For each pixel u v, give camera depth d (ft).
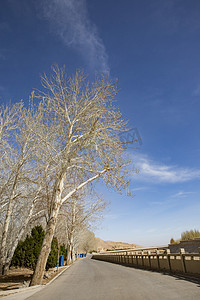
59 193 41.24
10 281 45.09
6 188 56.34
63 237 129.70
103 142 42.45
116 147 42.14
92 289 27.99
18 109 53.72
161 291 22.74
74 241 145.59
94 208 100.42
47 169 45.80
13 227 76.95
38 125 43.55
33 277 35.65
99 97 44.73
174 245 100.07
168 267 39.37
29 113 49.85
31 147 51.49
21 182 55.36
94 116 44.11
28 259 66.90
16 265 69.36
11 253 54.65
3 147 51.21
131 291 24.35
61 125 43.96
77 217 102.27
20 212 65.05
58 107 44.39
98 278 40.50
